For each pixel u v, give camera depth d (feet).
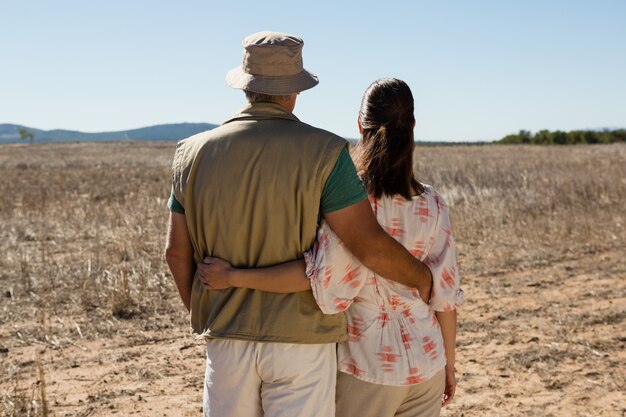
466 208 40.04
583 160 95.04
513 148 182.39
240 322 7.32
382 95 7.61
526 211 39.42
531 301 22.25
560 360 17.01
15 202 49.14
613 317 20.31
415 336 7.66
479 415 14.10
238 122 7.57
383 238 7.32
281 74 7.56
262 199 7.28
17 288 22.74
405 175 7.65
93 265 25.99
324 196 7.29
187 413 14.03
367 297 7.64
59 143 307.99
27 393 14.66
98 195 54.03
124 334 18.79
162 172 89.10
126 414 13.91
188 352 17.60
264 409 7.52
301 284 7.30
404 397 7.72
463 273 26.07
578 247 30.07
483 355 17.47
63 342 17.95
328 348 7.54
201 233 7.59
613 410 14.28
